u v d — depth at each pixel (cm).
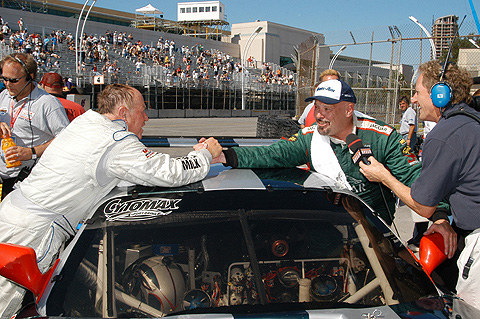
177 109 3403
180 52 4575
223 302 192
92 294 180
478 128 201
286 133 992
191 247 204
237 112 3806
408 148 267
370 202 277
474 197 207
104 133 220
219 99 3750
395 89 1083
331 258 213
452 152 201
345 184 268
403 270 198
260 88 4078
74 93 812
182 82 3459
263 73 4653
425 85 233
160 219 210
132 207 214
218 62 4641
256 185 235
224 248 205
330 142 269
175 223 209
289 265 210
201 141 268
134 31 4531
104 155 216
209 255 203
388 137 265
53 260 229
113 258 195
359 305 181
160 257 199
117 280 189
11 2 4528
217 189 229
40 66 2686
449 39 923
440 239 223
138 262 196
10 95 351
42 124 357
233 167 268
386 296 189
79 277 183
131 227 206
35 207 221
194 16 6519
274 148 277
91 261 191
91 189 222
